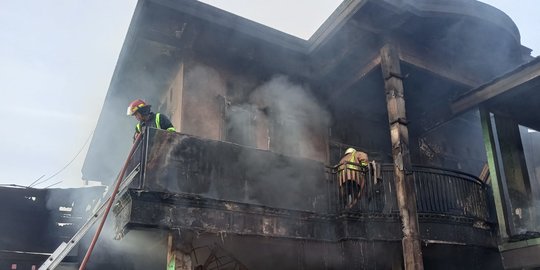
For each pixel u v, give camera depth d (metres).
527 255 9.72
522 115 11.73
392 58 10.10
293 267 10.49
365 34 10.27
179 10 9.69
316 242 9.12
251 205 8.41
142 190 7.45
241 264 9.66
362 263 9.97
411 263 8.41
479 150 15.33
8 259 12.32
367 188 9.54
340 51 11.01
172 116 10.95
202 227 7.85
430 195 10.33
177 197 7.75
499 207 10.40
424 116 13.09
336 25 10.09
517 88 10.34
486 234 10.19
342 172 9.58
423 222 9.32
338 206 9.35
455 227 9.63
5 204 14.41
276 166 8.96
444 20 10.24
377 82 11.60
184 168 8.00
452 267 11.40
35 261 12.58
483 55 11.74
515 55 11.95
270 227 8.52
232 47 11.09
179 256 7.65
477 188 10.70
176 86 10.96
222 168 8.36
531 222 10.52
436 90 12.13
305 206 9.02
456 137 14.86
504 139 11.21
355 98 12.51
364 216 9.19
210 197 8.05
